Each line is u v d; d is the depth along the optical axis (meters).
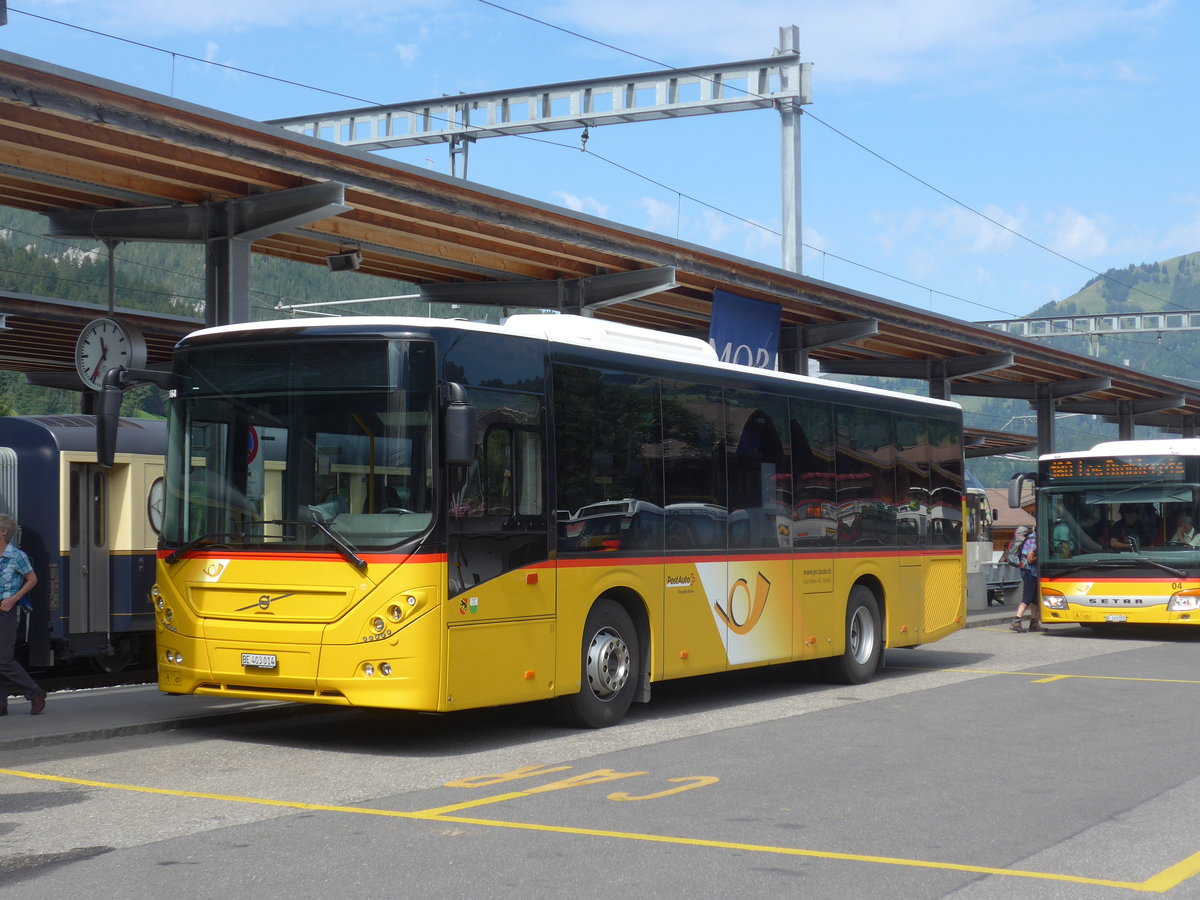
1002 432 53.56
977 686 15.20
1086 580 22.47
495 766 9.78
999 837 7.53
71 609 16.11
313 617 10.06
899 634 16.27
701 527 12.93
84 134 14.01
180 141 13.93
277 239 19.92
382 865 6.79
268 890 6.31
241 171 15.97
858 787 8.96
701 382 13.09
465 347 10.38
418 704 9.80
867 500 15.74
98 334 18.75
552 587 11.04
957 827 7.77
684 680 16.06
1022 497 23.20
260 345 10.55
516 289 23.73
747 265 23.39
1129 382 42.25
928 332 30.06
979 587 30.61
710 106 29.39
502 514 10.58
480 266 22.33
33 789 8.82
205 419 10.73
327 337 10.32
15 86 12.45
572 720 11.59
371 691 9.85
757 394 13.93
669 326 30.14
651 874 6.64
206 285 17.12
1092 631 24.19
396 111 33.72
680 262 22.09
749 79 28.95
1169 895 6.33
